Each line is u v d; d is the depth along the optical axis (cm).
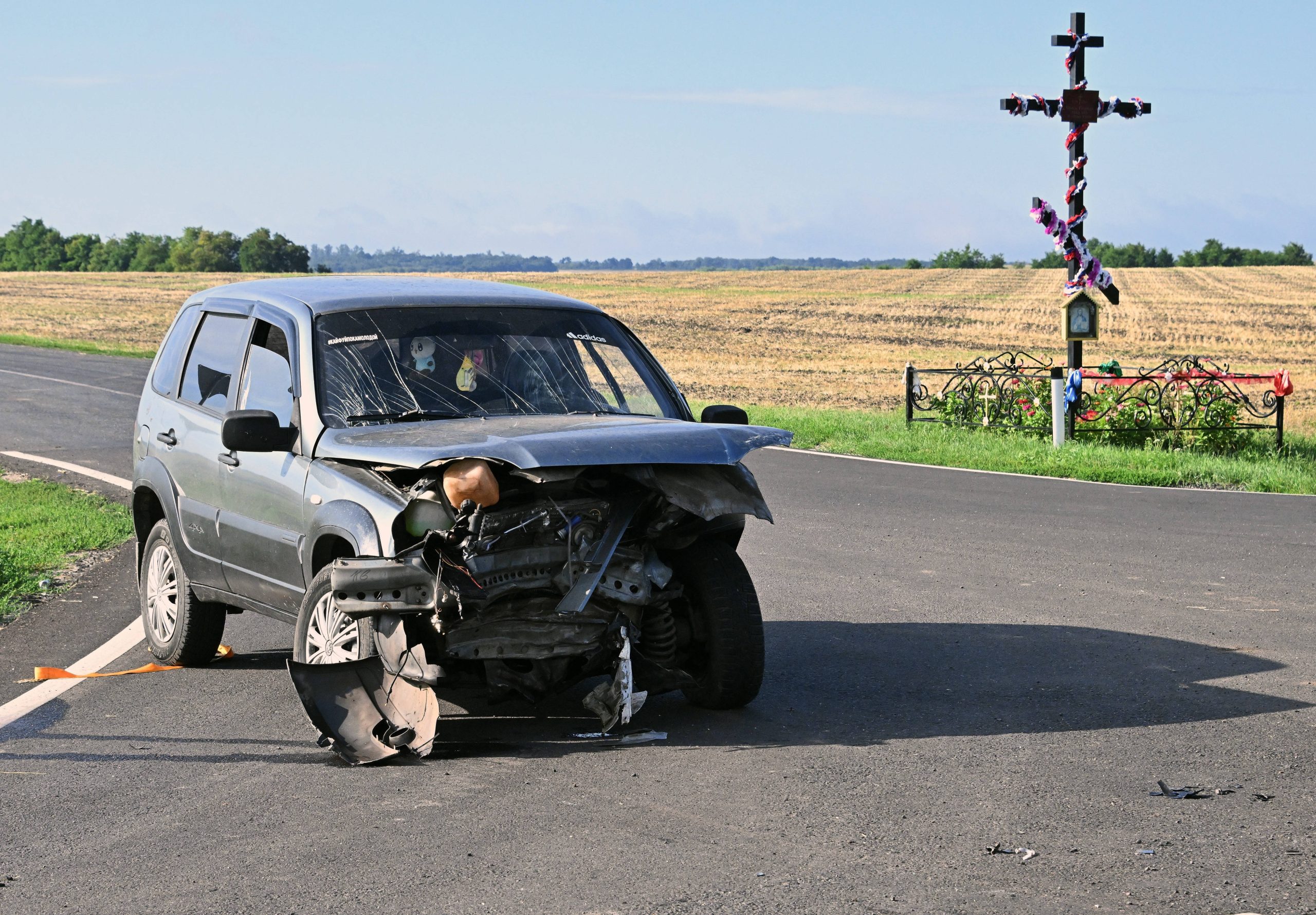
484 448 742
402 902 546
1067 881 554
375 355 886
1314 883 546
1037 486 2023
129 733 825
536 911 534
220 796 696
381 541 755
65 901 557
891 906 531
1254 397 4144
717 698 838
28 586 1336
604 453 747
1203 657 976
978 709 845
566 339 947
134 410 3462
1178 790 673
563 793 688
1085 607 1166
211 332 1034
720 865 581
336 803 680
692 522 829
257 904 548
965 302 10725
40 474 2269
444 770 734
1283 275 13575
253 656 1055
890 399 4347
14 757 775
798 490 1975
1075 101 2505
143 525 1106
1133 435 2577
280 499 860
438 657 758
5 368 4856
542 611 780
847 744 771
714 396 4466
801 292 12662
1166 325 8112
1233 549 1456
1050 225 2519
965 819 636
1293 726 790
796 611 1167
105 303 10575
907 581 1298
